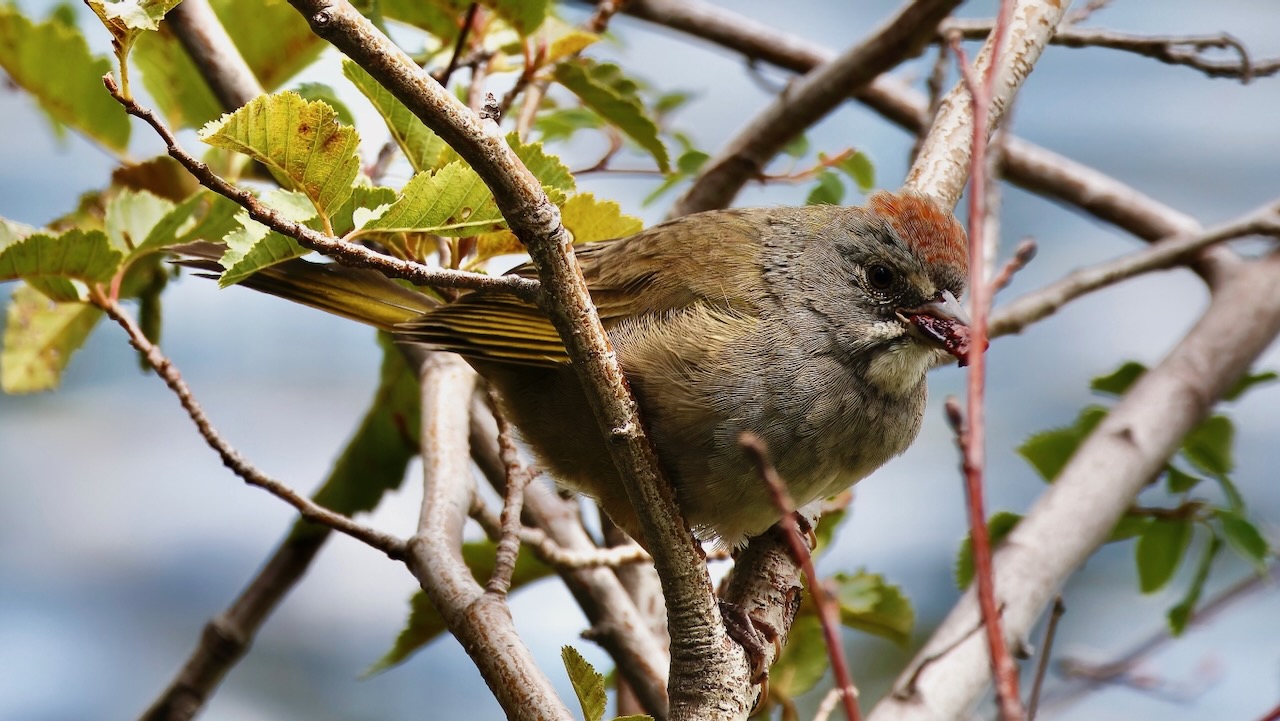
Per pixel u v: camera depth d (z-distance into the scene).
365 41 5.41
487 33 9.30
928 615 15.48
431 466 8.10
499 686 6.47
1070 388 17.22
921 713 8.48
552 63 8.80
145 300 9.88
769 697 9.45
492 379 8.70
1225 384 10.77
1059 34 10.15
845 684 4.85
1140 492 10.10
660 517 6.59
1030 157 12.79
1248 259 11.91
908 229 8.47
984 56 9.14
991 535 10.20
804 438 8.13
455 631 6.79
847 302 8.39
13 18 9.63
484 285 6.07
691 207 10.62
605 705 6.05
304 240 5.82
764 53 12.48
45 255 7.58
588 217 8.73
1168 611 10.25
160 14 5.59
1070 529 9.68
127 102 5.58
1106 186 12.67
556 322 6.20
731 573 8.48
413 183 6.40
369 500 10.59
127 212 8.55
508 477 7.84
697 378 7.96
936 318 8.45
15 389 9.59
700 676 6.72
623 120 9.11
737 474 7.99
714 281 8.39
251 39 9.71
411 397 10.45
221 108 9.48
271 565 10.24
